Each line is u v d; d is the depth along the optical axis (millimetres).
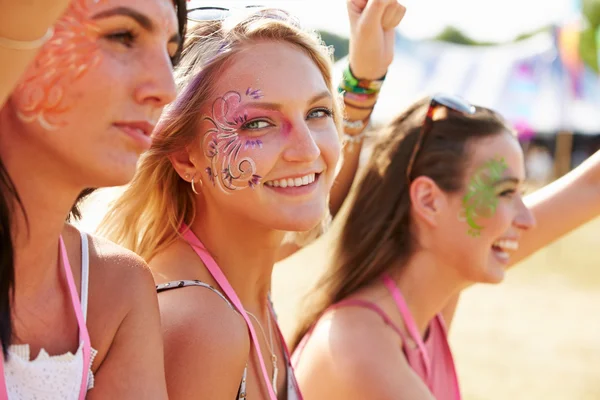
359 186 2475
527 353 6297
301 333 2465
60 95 1069
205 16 1774
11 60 930
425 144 2385
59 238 1239
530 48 21688
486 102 20484
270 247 1834
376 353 2129
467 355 6207
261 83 1680
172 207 1819
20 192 1118
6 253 1079
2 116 1088
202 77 1713
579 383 5492
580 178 2824
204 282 1729
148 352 1328
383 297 2316
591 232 13461
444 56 22141
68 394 1167
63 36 1065
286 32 1753
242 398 1658
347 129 2457
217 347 1583
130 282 1339
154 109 1150
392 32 2387
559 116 20188
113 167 1112
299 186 1710
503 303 8297
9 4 894
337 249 2449
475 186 2324
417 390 2127
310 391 2160
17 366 1115
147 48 1138
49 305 1196
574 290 8992
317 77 1749
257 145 1664
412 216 2391
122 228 1880
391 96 20812
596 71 22016
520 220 2402
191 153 1754
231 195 1692
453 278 2414
